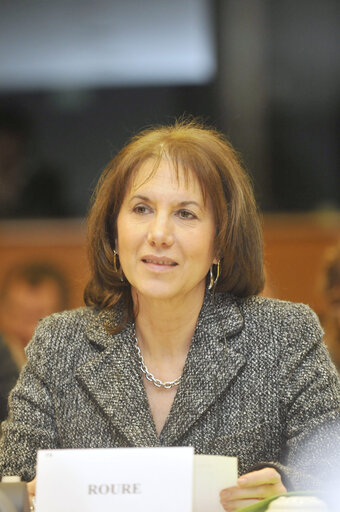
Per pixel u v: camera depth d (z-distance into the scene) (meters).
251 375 4.71
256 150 11.90
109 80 12.08
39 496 3.54
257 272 4.95
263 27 12.03
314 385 4.62
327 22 11.95
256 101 11.98
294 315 4.88
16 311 8.45
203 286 4.88
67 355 4.86
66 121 12.02
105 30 12.25
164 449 3.56
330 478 4.32
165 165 4.61
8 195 11.80
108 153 11.95
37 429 4.69
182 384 4.69
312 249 10.73
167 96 12.10
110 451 3.57
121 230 4.62
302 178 11.82
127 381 4.73
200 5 12.23
